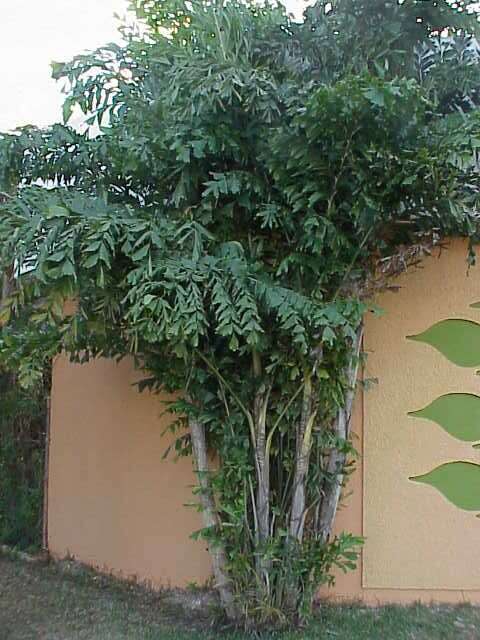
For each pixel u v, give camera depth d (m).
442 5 3.68
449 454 4.81
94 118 4.41
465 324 4.88
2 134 4.29
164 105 3.85
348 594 4.74
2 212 3.53
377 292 4.40
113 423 5.54
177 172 3.92
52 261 3.28
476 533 4.76
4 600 4.98
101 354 4.48
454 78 4.14
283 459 4.29
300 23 4.08
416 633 4.20
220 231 4.03
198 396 4.30
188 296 3.38
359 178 3.56
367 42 3.88
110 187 4.30
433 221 4.12
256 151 3.82
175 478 5.20
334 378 4.06
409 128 3.43
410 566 4.75
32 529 6.27
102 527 5.52
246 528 4.14
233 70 3.62
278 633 4.12
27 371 3.94
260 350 3.85
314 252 3.84
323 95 3.20
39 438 6.38
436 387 4.84
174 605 4.82
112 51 4.31
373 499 4.78
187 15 4.21
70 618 4.61
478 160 3.95
